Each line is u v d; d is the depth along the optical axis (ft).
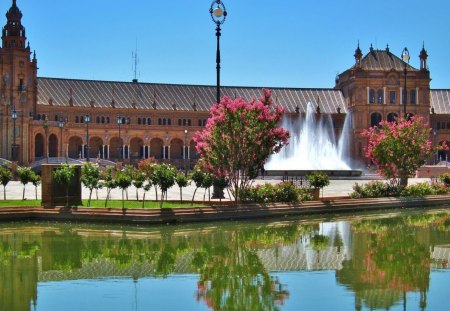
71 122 478.18
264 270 73.46
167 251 87.51
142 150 504.02
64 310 55.06
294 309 55.62
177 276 70.03
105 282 66.90
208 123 140.36
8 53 436.76
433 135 528.22
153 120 509.35
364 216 141.18
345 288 63.62
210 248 90.22
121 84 515.09
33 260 79.92
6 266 75.82
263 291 62.44
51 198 128.36
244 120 135.95
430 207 166.91
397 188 172.96
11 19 442.09
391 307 56.03
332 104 547.08
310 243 95.30
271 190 142.72
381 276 69.67
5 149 414.82
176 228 113.70
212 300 58.80
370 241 97.50
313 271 72.69
